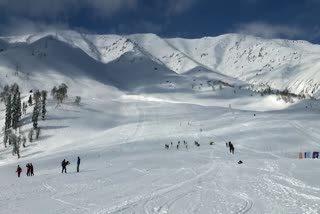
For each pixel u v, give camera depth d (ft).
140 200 73.72
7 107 560.20
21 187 104.53
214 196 76.23
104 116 589.73
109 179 114.83
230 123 438.40
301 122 398.83
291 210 59.98
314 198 68.85
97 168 159.12
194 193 80.79
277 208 61.82
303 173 102.32
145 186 94.38
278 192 76.84
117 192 86.12
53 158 257.14
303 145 286.25
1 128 581.53
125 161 189.98
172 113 597.52
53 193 89.66
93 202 73.97
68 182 111.65
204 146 294.05
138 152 269.64
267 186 85.40
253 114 522.88
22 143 475.31
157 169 140.87
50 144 465.06
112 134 442.50
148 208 65.87
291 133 336.90
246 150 259.60
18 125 540.52
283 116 480.23
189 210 63.31
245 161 155.33
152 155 230.27
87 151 297.53
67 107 624.18
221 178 105.70
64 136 492.13
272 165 128.36
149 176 117.60
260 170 117.60
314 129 360.07
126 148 302.45
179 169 136.15
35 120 518.78
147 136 398.01
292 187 81.66
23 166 226.38
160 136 383.65
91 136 459.73
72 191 91.56
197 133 380.99
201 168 137.49
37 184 109.91
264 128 367.45
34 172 180.45
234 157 199.72
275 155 221.25
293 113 563.89
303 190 77.41
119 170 143.23
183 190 85.46
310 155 221.05
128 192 85.20
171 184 96.32
